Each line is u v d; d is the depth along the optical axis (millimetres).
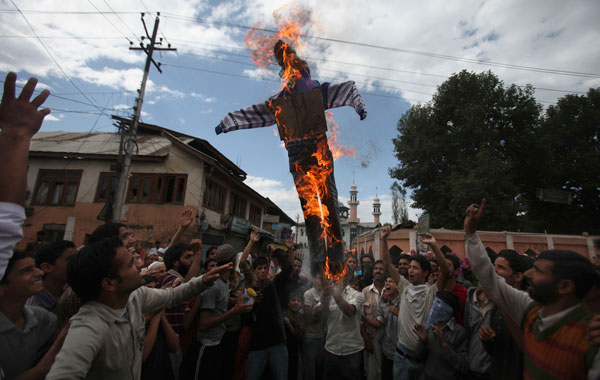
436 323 2850
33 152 13797
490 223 16328
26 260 2004
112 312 1778
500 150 19391
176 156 13688
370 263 6180
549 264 1681
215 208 15023
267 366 3566
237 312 3297
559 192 19984
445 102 19000
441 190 17500
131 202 13258
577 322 1572
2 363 1828
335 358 3451
